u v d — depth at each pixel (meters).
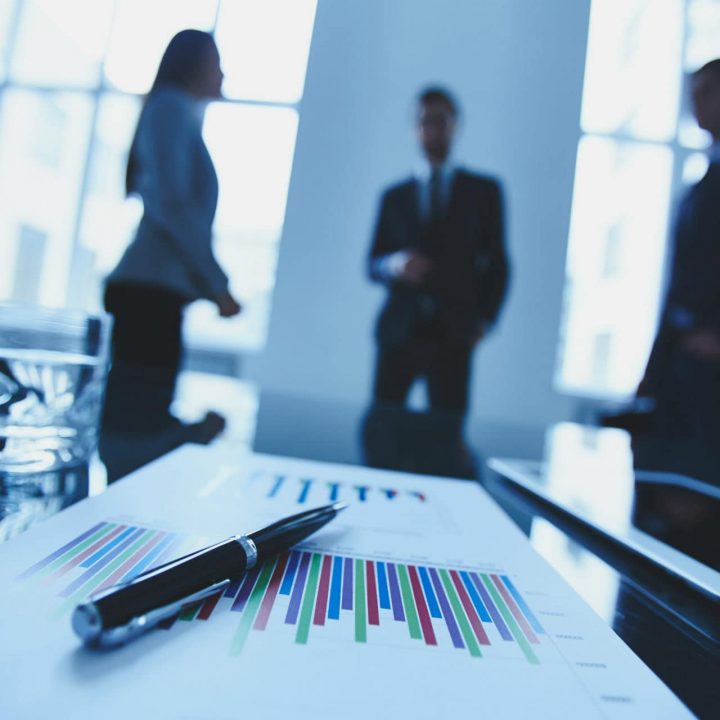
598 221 2.68
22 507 0.24
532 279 2.61
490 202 1.82
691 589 0.21
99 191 2.82
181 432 0.46
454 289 1.83
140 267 1.20
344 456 0.43
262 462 0.37
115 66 2.74
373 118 2.64
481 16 2.62
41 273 2.85
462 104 2.63
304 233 2.66
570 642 0.16
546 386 2.59
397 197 1.86
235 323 2.74
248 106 2.64
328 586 0.19
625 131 2.65
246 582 0.18
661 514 0.31
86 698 0.12
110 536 0.21
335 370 2.69
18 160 2.83
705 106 1.25
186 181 1.21
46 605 0.15
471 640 0.16
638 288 2.66
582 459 0.53
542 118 2.62
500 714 0.13
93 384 0.34
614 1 2.63
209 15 2.62
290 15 2.62
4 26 2.71
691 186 1.23
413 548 0.23
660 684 0.15
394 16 2.63
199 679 0.13
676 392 1.03
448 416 0.83
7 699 0.11
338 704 0.12
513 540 0.26
